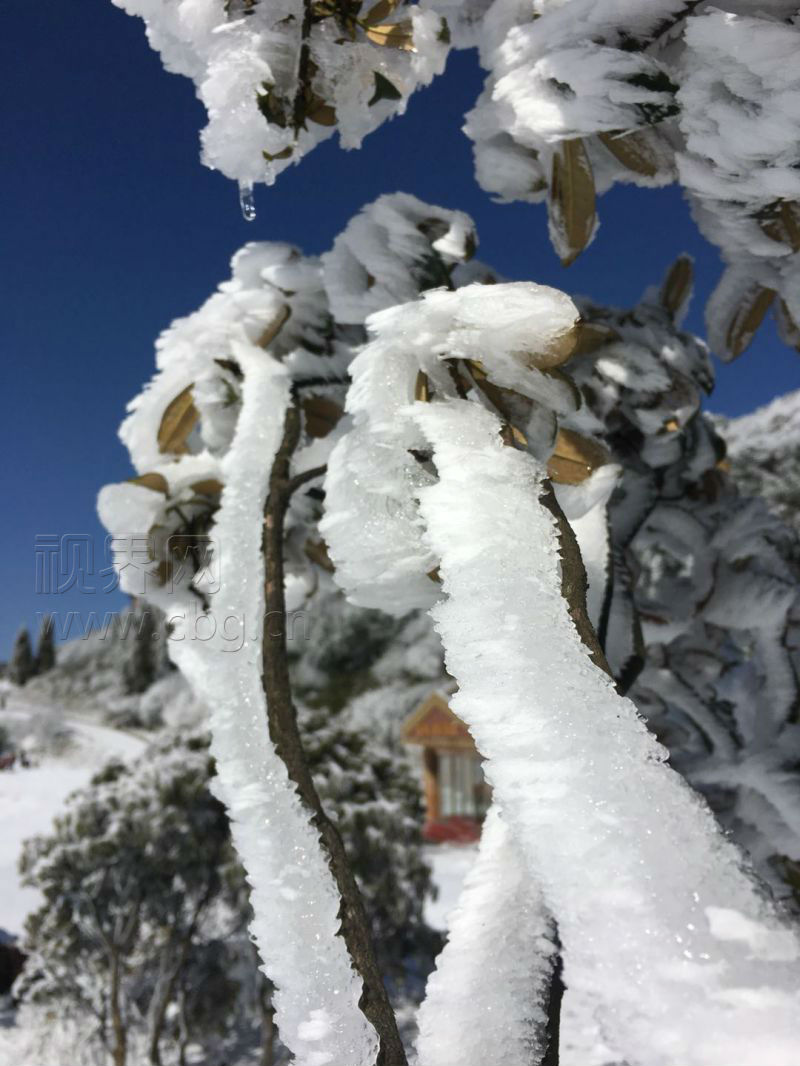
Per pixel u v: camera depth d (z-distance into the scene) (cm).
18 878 1145
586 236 56
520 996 37
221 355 66
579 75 49
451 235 59
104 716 2717
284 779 40
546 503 35
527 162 60
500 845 41
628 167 56
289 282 67
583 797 26
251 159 46
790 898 69
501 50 53
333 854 38
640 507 77
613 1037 22
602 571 51
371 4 48
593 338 66
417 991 552
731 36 44
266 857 38
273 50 45
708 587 80
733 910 23
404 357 40
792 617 79
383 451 40
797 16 47
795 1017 21
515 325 38
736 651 88
